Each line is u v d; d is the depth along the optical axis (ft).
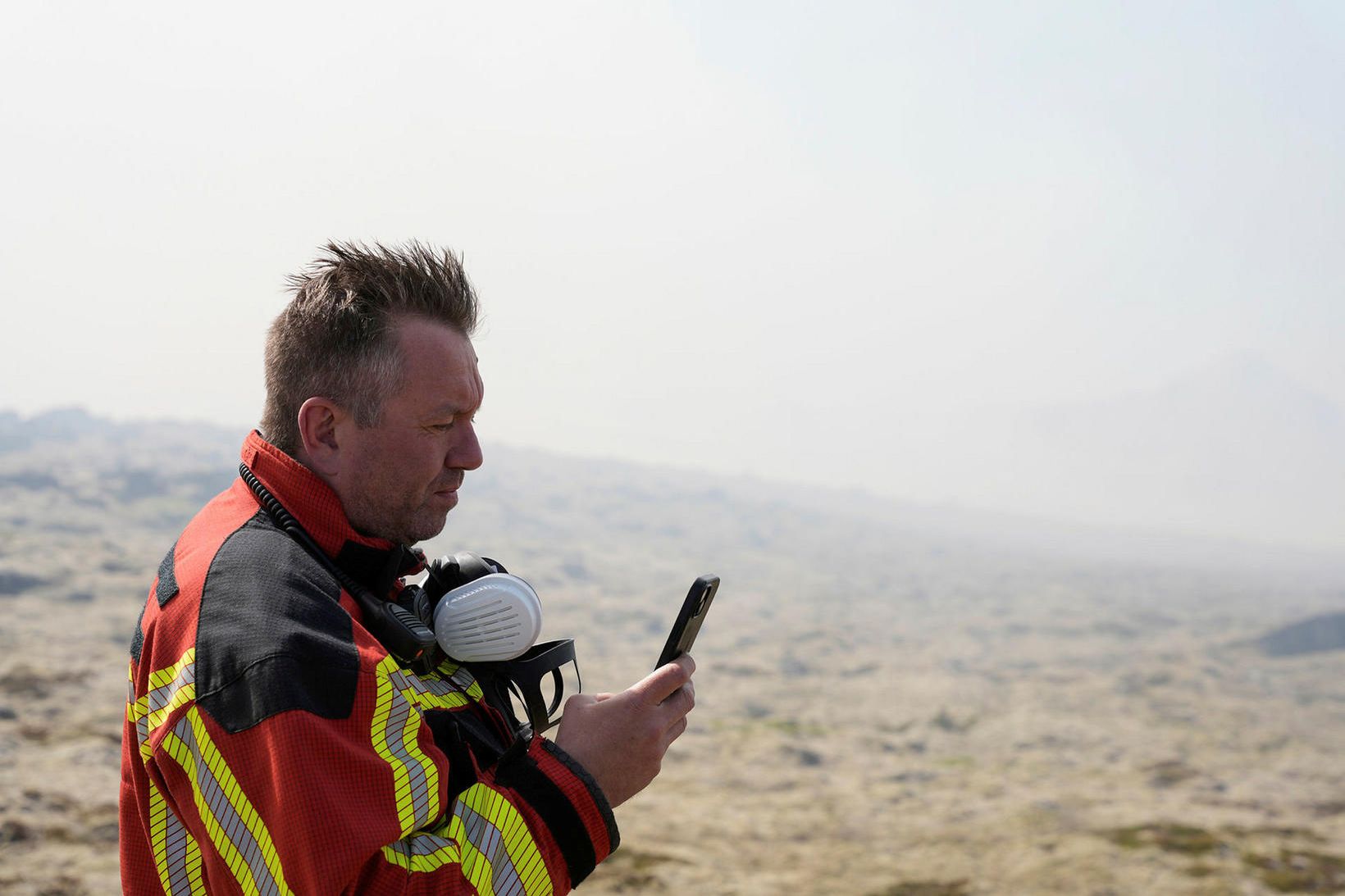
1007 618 436.76
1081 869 40.04
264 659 4.24
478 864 4.45
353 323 5.14
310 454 5.28
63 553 179.83
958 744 127.65
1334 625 370.94
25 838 26.66
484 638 5.51
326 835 3.99
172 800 4.65
